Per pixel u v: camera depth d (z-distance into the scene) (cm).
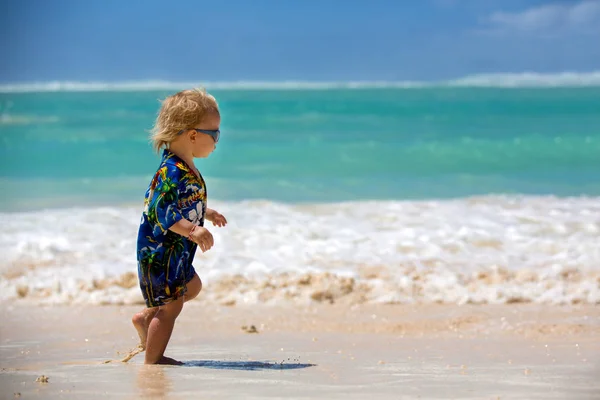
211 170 2027
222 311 771
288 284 866
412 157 2259
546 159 2209
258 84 10775
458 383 414
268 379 421
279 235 1122
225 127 2975
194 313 759
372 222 1227
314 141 2578
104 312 768
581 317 720
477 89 6512
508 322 701
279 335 659
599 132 2725
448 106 3900
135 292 838
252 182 1828
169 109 488
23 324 706
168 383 403
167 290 477
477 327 686
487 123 3098
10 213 1356
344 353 564
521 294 821
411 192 1686
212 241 463
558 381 424
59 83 10469
